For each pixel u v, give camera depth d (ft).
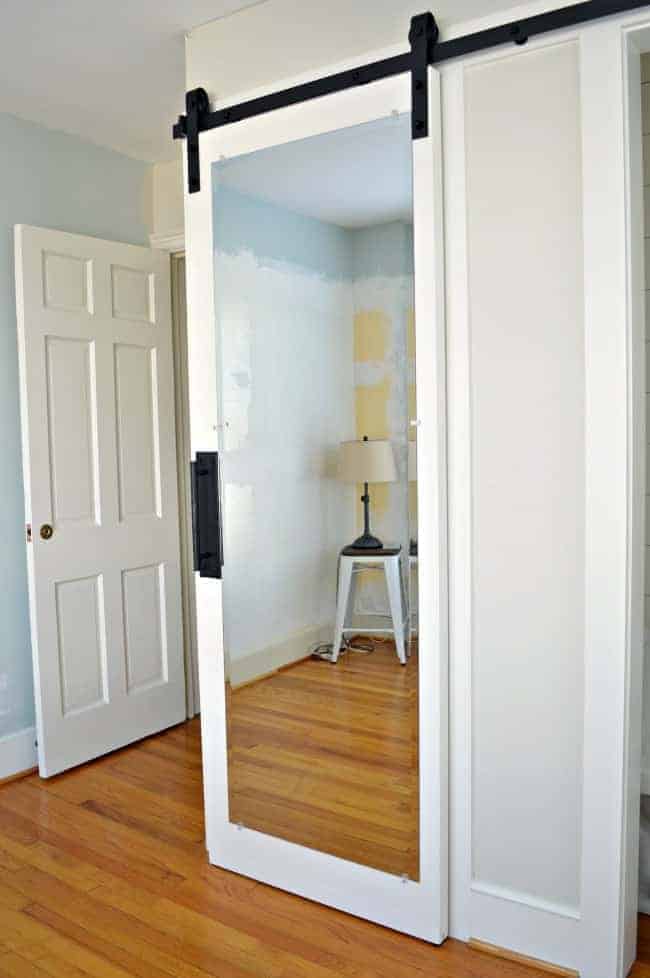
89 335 10.00
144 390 10.78
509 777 6.32
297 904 7.06
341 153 6.66
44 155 10.00
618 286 5.59
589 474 5.77
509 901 6.34
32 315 9.36
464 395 6.31
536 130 5.91
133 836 8.22
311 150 6.81
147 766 9.99
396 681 6.61
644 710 7.06
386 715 6.66
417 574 6.45
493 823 6.40
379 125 6.43
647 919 6.74
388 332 6.53
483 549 6.34
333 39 6.68
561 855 6.14
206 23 7.44
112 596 10.36
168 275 11.11
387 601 6.68
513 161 6.02
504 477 6.22
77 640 9.95
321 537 6.89
